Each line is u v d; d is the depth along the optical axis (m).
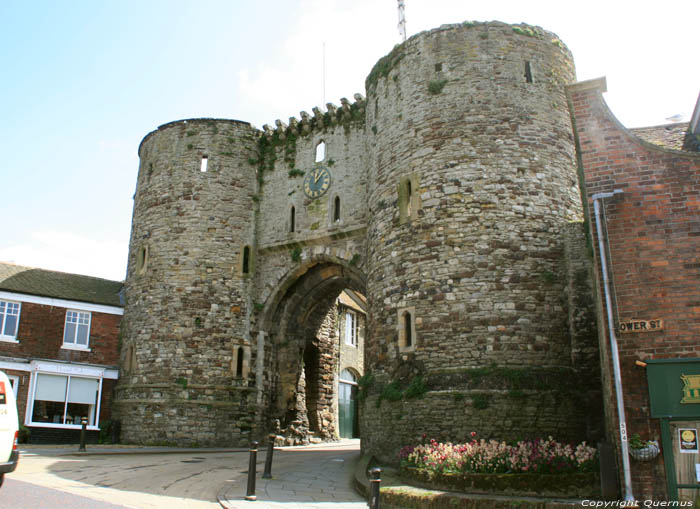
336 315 28.11
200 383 21.06
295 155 23.44
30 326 21.48
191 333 21.44
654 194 10.23
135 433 20.81
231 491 10.95
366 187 21.12
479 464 10.75
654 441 9.21
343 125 22.45
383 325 16.62
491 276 15.30
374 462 15.27
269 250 22.97
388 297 16.64
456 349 14.97
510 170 16.16
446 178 16.33
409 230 16.56
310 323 24.53
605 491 9.46
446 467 11.03
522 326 14.89
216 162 23.38
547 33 17.98
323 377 25.42
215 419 20.86
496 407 14.12
